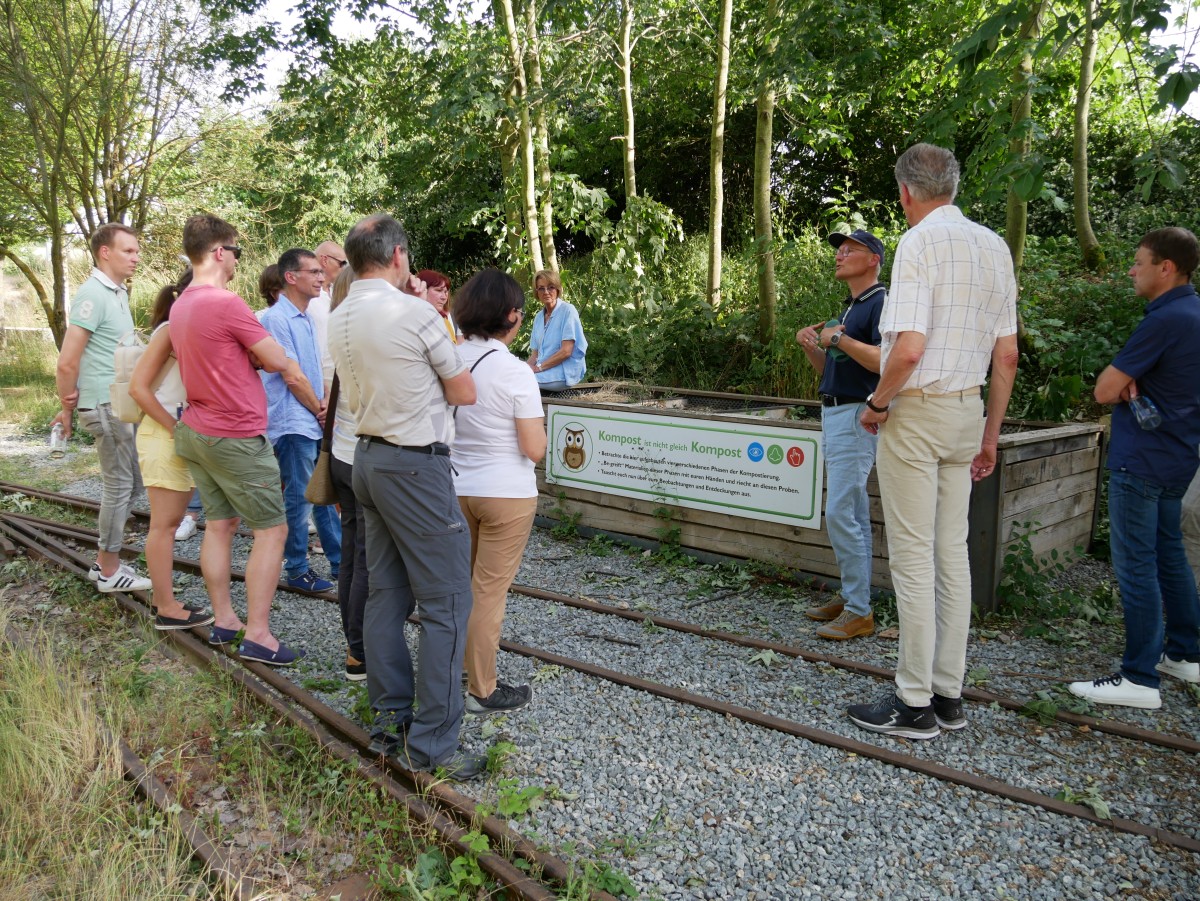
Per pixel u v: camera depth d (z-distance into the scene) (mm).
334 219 17719
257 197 17781
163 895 2584
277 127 12391
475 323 3451
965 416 3410
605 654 4527
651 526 6270
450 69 11195
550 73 11578
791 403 7184
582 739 3633
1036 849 2895
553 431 6816
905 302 3260
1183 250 3641
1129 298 8672
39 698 3607
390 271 3195
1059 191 12820
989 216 12680
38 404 12922
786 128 16672
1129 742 3555
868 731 3668
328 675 4270
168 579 4629
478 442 3479
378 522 3330
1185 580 3998
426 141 12820
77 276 18453
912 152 3445
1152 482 3689
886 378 3307
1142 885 2715
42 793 3117
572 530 6750
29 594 5523
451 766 3256
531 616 5098
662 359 10781
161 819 2982
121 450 5238
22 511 7578
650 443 6145
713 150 11578
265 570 4266
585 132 17125
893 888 2717
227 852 2850
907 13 10250
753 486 5605
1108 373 3768
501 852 2844
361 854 2879
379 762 3338
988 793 3207
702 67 12898
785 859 2855
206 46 11758
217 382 4020
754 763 3438
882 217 15500
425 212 14773
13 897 2617
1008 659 4340
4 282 19547
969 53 5500
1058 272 9930
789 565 5535
